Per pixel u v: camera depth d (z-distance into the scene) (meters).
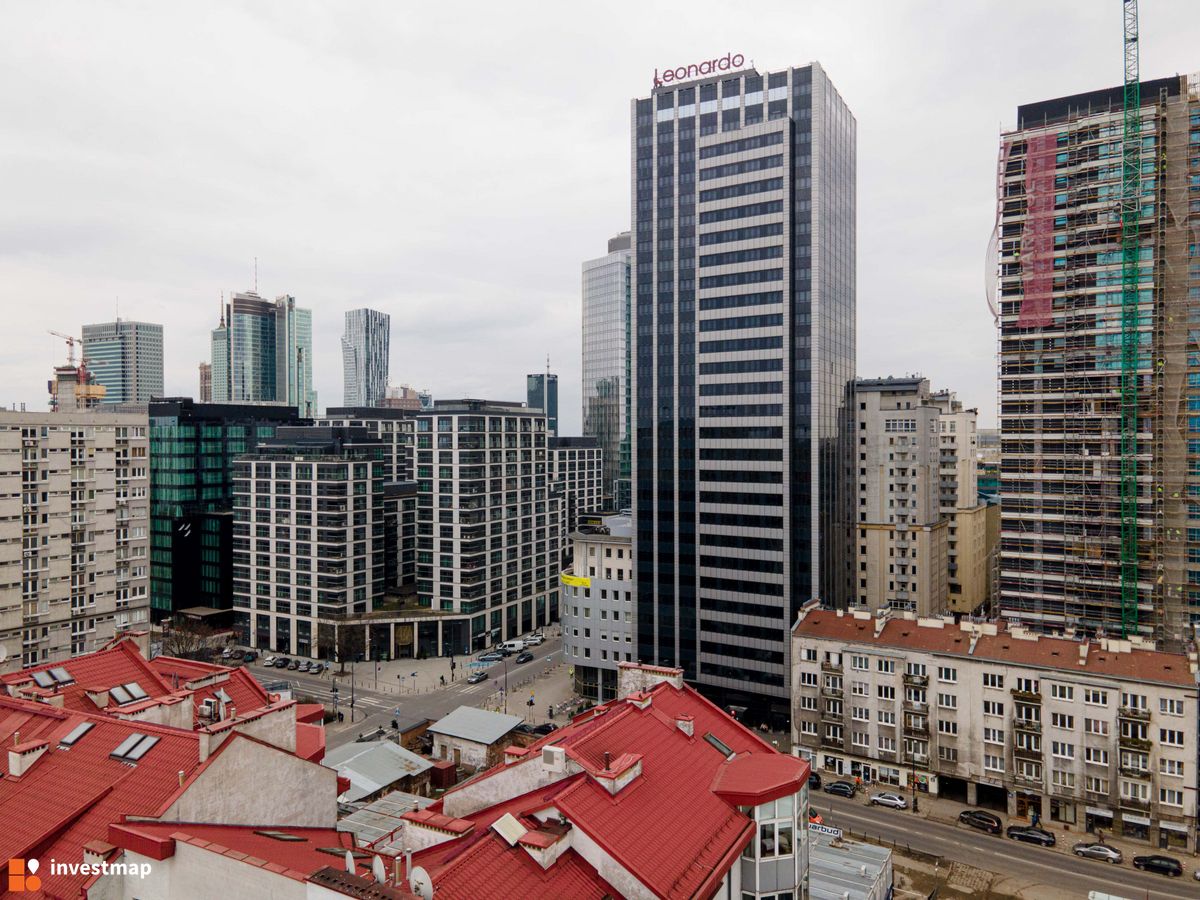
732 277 146.62
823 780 109.56
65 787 42.09
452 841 35.69
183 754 42.28
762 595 141.12
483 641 184.62
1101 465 133.25
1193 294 127.31
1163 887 81.38
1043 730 96.19
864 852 72.12
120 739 45.16
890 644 107.56
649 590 150.25
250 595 188.12
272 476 183.25
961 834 93.50
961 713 101.75
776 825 40.84
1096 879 83.06
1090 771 93.25
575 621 155.38
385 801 83.50
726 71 151.50
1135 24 138.62
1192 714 88.12
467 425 180.50
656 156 155.62
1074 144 136.12
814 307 140.12
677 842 36.78
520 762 40.16
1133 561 130.00
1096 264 134.38
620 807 37.53
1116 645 97.06
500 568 190.50
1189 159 128.12
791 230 142.12
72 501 127.31
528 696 149.88
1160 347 129.25
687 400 149.50
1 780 43.97
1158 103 130.12
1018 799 98.00
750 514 142.62
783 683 138.50
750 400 143.50
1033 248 139.50
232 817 40.56
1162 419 128.88
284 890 29.86
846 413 158.25
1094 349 134.12
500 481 190.50
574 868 34.34
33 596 121.88
